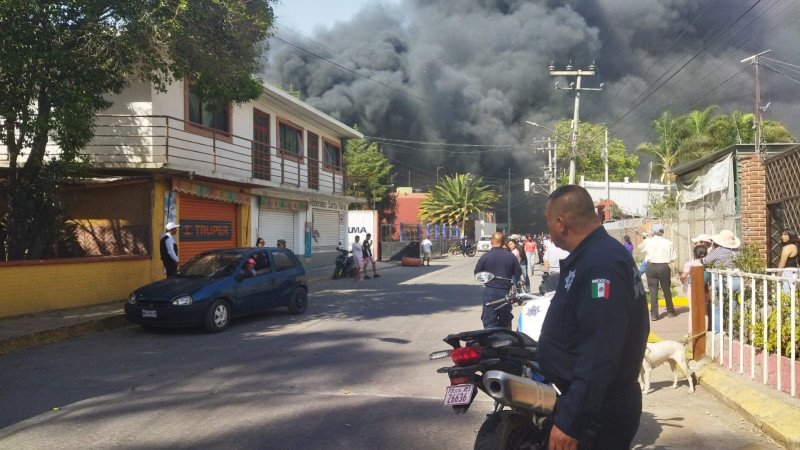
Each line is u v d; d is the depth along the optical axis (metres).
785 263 9.59
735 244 10.14
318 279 22.91
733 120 30.97
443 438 5.27
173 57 12.24
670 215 21.23
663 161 37.12
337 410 6.08
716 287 7.47
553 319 2.85
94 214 16.02
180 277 11.81
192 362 8.44
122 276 14.51
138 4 11.13
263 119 22.28
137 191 15.86
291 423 5.68
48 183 13.30
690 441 5.21
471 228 64.44
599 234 2.86
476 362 3.57
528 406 3.26
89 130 12.35
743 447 5.04
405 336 10.41
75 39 11.56
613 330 2.60
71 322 10.88
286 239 24.41
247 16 12.78
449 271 28.89
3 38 10.19
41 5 10.74
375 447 5.05
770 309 6.46
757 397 5.91
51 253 15.60
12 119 11.30
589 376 2.58
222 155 19.14
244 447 5.04
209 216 18.80
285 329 11.32
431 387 6.98
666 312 12.50
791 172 11.12
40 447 5.05
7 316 11.42
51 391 6.87
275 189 21.81
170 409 6.13
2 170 15.62
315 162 26.95
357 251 22.70
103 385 7.15
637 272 2.83
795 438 4.88
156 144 15.98
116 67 12.11
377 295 17.41
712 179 18.28
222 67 12.79
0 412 6.05
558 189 3.02
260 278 12.21
